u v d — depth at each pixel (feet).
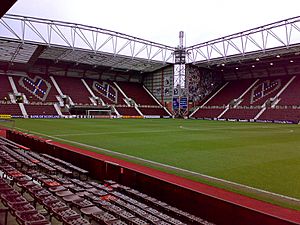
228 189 27.22
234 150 50.55
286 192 26.43
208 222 17.01
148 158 42.37
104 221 15.87
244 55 155.43
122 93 213.87
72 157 34.99
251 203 23.34
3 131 78.07
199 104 204.54
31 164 30.27
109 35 153.99
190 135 76.43
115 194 21.18
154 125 115.85
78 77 210.59
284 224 14.51
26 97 171.63
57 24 134.31
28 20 124.88
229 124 133.49
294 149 52.39
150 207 19.42
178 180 30.27
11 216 18.78
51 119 150.61
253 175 32.65
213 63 183.32
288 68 186.70
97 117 182.70
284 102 168.66
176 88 200.54
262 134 82.48
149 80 228.63
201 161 40.40
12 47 134.00
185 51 193.36
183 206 20.17
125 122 136.36
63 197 19.74
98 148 51.47
